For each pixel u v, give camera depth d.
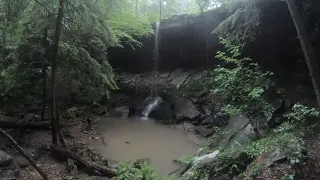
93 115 13.32
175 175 6.52
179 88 14.62
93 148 9.09
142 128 11.98
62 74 8.59
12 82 9.52
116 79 17.09
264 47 9.16
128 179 5.96
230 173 4.94
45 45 8.47
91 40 9.00
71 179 6.33
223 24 8.05
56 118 8.24
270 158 4.64
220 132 8.68
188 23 14.38
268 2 7.28
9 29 7.48
